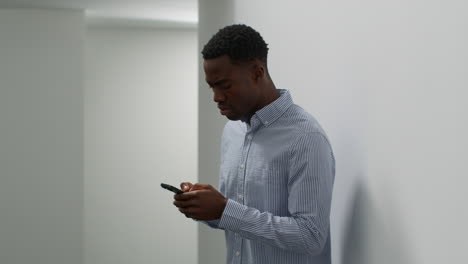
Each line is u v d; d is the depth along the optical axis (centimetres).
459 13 104
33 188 541
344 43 165
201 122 469
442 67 110
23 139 539
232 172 158
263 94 147
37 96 539
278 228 134
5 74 536
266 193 145
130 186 657
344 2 165
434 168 114
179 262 665
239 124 163
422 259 120
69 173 544
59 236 543
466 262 103
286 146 142
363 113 152
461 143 104
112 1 511
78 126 544
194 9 548
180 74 664
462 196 104
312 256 149
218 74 142
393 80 133
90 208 652
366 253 151
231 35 141
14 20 536
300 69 211
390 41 134
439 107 112
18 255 538
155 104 661
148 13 568
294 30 219
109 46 654
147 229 661
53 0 504
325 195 138
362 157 153
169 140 664
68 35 542
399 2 129
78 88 543
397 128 131
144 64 659
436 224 114
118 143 655
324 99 184
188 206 137
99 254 653
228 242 161
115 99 655
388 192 136
